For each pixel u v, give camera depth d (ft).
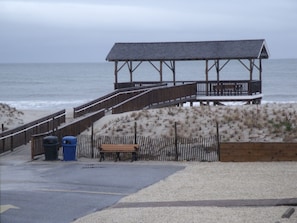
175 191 67.46
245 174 76.43
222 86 159.22
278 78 477.36
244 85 160.66
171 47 167.02
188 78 517.14
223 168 81.05
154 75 578.25
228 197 63.67
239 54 158.71
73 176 77.10
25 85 440.86
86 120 108.99
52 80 496.23
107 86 424.05
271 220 53.67
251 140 94.27
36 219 56.75
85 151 93.56
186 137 95.66
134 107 130.11
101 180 74.49
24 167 83.76
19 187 70.49
